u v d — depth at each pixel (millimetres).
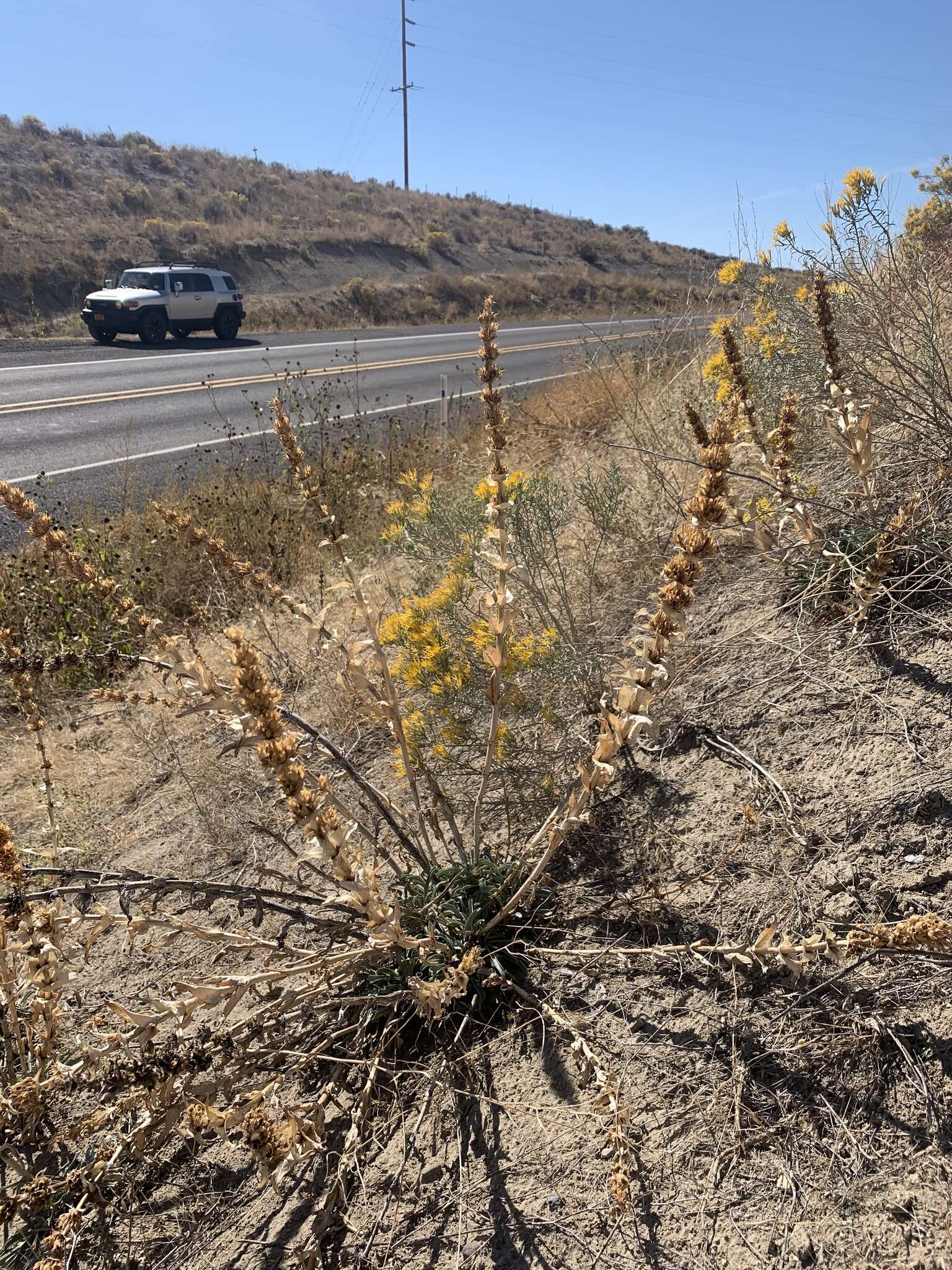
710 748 2752
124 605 2332
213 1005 1883
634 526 4070
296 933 2775
